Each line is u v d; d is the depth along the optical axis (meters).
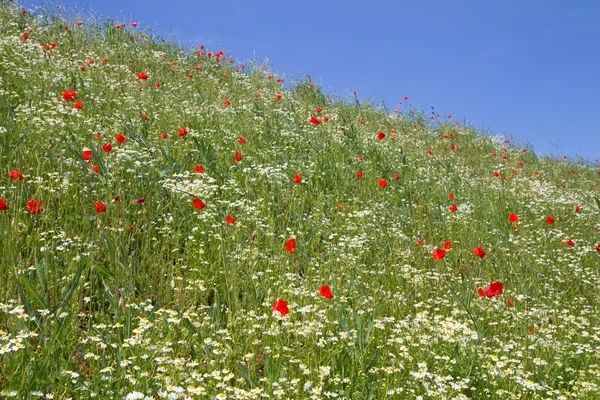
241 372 3.07
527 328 4.27
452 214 7.25
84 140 6.09
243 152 7.46
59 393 2.62
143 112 7.89
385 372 3.33
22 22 11.76
